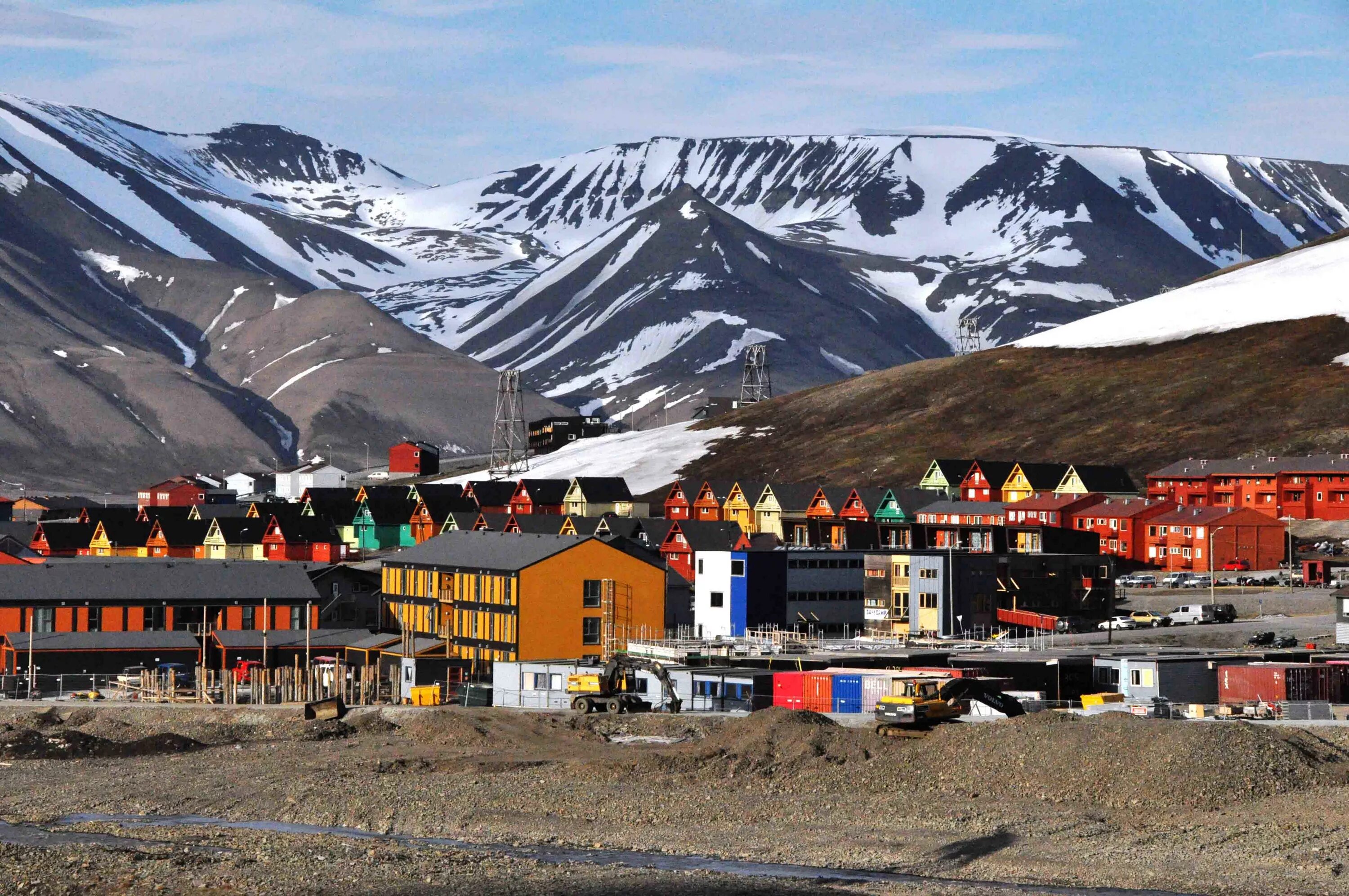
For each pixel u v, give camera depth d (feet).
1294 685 650.43
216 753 631.97
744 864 450.30
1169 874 428.56
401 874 434.30
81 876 431.84
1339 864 430.61
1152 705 631.15
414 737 650.02
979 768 530.68
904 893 412.98
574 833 488.44
